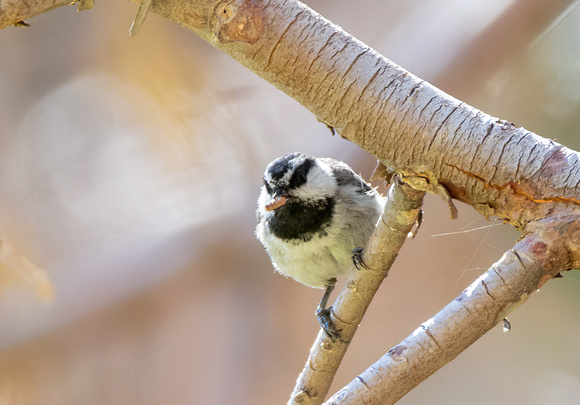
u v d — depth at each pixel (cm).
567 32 1086
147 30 1315
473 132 448
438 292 1222
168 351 1198
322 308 761
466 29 1079
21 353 1161
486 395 1192
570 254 428
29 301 1179
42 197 1277
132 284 1195
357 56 466
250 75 1291
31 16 468
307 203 702
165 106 1302
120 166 1291
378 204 723
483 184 452
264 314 1238
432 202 1222
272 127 1261
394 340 1220
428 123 455
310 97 479
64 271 1211
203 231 1234
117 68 1327
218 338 1211
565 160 434
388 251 527
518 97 1105
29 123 1329
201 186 1256
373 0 1169
